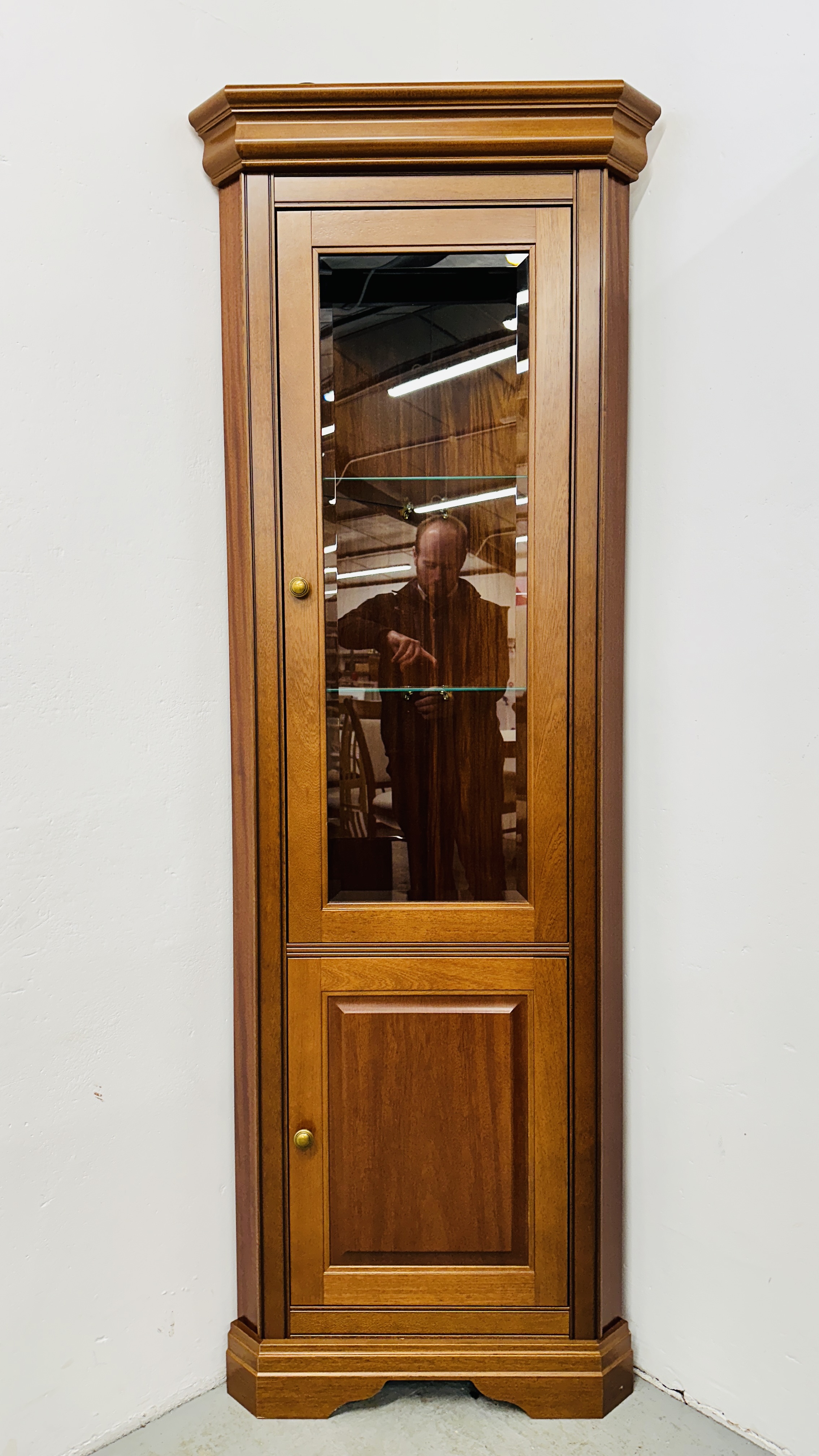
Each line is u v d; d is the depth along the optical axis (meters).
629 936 1.33
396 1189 1.27
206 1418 1.26
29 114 1.09
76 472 1.15
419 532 1.25
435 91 1.12
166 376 1.22
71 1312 1.19
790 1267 1.17
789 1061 1.16
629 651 1.31
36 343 1.11
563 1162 1.26
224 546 1.30
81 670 1.17
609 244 1.20
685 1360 1.29
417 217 1.18
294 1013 1.25
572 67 1.34
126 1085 1.23
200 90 1.25
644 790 1.30
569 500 1.21
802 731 1.13
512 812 1.26
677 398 1.23
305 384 1.20
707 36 1.17
